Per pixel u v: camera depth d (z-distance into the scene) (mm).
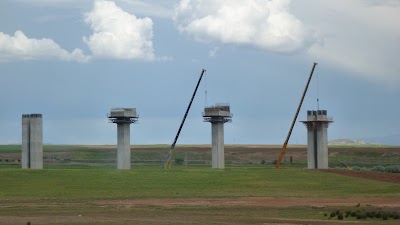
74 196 104500
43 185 116312
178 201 96125
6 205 88875
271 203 92938
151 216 73062
